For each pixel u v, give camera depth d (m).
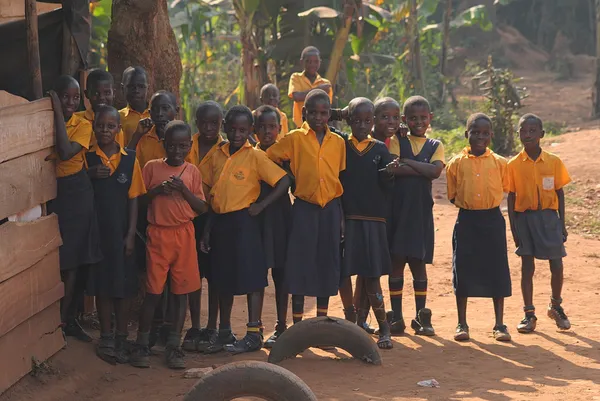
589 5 37.88
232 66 24.80
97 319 7.23
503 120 18.14
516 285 9.35
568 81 34.66
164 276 6.37
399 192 7.02
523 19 40.31
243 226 6.48
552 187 7.46
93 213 6.20
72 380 5.84
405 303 8.72
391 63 20.36
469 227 7.15
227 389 4.37
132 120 7.04
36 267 5.70
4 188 5.31
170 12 20.97
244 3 16.66
